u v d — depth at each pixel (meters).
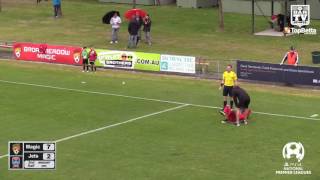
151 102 99.06
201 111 93.06
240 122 86.06
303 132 81.50
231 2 188.75
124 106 96.44
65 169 68.56
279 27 160.00
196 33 157.88
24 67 128.38
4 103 98.00
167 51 136.75
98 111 93.38
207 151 74.12
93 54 123.50
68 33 158.62
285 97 101.56
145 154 73.31
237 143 77.19
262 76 110.94
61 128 84.44
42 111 93.25
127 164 69.94
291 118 88.62
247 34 156.50
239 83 111.62
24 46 135.38
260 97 101.62
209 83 112.69
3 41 147.62
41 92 105.81
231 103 91.56
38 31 161.50
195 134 81.19
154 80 115.69
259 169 67.88
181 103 98.19
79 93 105.25
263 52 135.00
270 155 72.44
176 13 186.62
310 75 106.75
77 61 129.00
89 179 65.56
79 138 79.81
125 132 82.44
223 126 84.81
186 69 118.38
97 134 81.62
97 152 74.25
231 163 69.88
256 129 83.12
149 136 80.56
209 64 122.88
